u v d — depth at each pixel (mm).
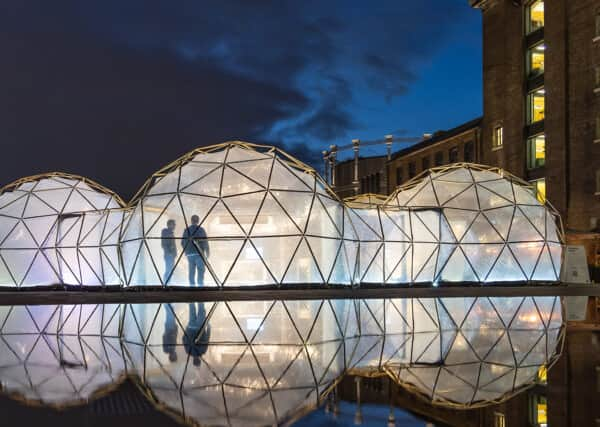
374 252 28562
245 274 24859
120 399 5672
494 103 50531
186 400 5648
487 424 4836
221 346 9078
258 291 23203
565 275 30156
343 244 26375
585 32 39312
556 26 41625
